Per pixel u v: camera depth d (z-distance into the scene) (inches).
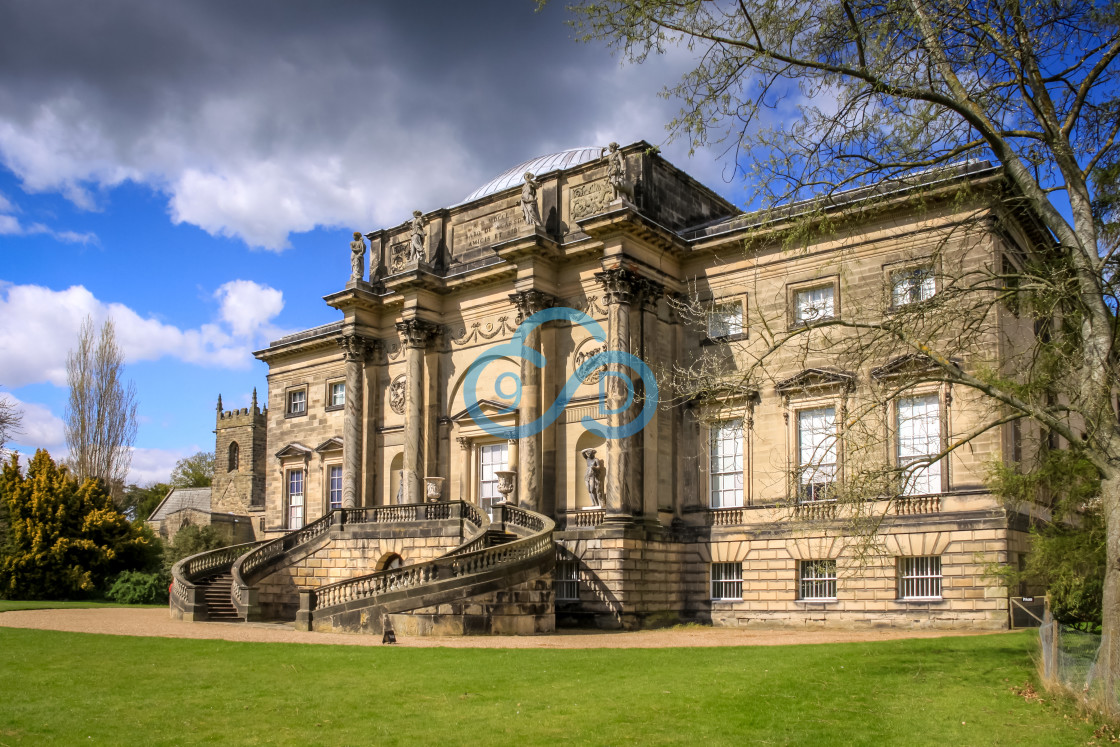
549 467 1863.9
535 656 1045.8
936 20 849.5
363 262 2352.4
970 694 813.9
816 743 665.0
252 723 734.5
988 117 884.0
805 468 962.1
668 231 1781.5
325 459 2504.9
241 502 4286.4
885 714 746.2
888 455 1518.2
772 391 1689.2
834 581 1589.6
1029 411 832.9
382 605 1357.0
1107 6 848.9
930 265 927.0
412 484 2065.7
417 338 2112.5
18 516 2527.1
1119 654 759.7
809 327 897.5
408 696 824.3
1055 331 910.4
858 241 1604.3
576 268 1900.8
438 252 2175.2
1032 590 1461.6
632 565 1657.2
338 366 2536.9
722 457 1764.3
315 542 1924.2
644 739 679.7
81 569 2500.0
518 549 1467.8
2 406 2842.0
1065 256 845.2
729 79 894.4
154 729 716.0
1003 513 1407.5
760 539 1667.1
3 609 1797.5
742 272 1769.2
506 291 2036.2
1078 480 1159.6
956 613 1432.1
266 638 1269.7
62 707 786.8
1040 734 689.0
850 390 1581.0
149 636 1261.1
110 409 3329.2
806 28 881.5
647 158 1851.6
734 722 721.0
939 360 826.2
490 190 2439.7
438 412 2122.3
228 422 4424.2
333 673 932.0
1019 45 853.8
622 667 964.6
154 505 5054.1
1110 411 801.6
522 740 681.6
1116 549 789.2
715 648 1138.0
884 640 1209.4
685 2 874.8
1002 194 934.4
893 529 1508.4
